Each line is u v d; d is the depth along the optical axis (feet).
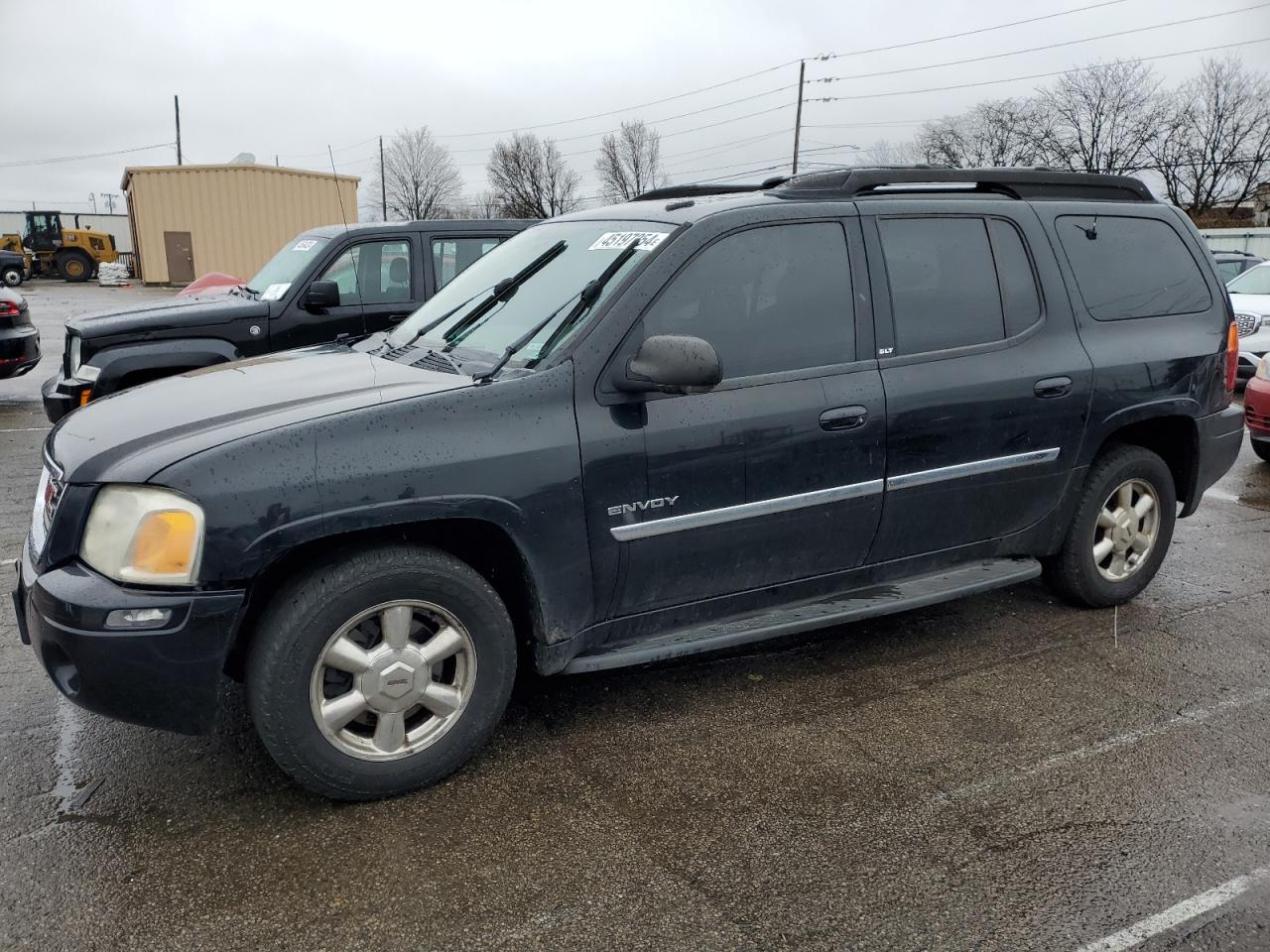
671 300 10.85
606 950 7.85
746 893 8.55
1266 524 20.89
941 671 13.15
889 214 12.42
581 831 9.46
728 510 11.10
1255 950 7.89
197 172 109.60
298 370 11.78
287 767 9.41
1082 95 189.78
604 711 11.94
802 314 11.62
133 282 121.29
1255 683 12.87
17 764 10.59
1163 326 14.73
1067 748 11.13
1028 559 14.26
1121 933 8.08
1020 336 13.24
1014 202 13.66
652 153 215.72
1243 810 9.88
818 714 11.89
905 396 12.10
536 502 10.00
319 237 24.59
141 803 9.86
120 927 8.05
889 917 8.25
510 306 11.87
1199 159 184.96
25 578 9.64
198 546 8.74
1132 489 14.99
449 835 9.38
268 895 8.46
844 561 12.31
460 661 10.19
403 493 9.36
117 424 10.02
